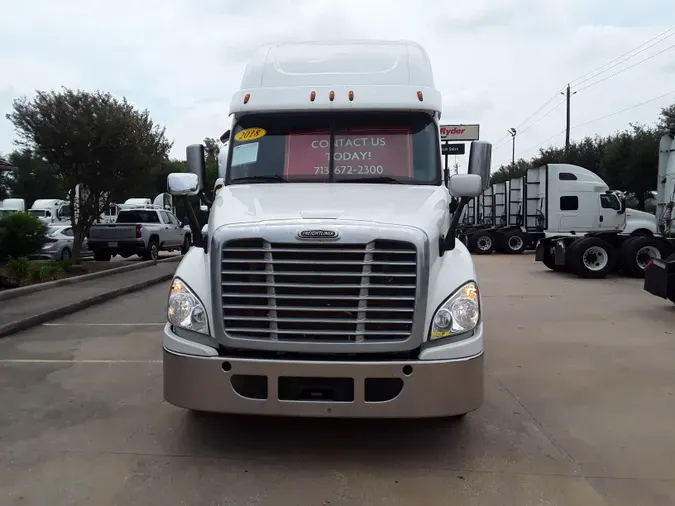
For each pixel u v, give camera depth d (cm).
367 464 407
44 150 1509
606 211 2009
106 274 1462
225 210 442
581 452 428
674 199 1402
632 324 895
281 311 386
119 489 369
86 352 716
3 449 428
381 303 385
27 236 1416
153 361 675
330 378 379
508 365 664
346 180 534
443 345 389
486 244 2567
